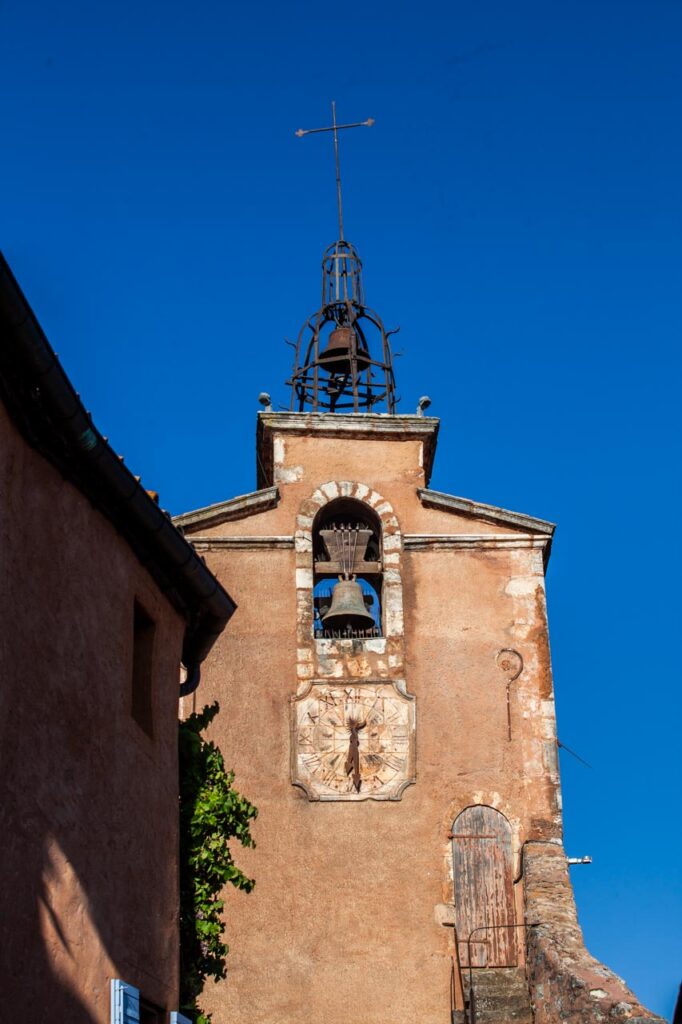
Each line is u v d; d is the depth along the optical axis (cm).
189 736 1736
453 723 2528
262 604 2580
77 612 1337
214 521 2616
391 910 2414
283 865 2431
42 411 1262
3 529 1184
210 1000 2348
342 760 2495
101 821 1337
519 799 2488
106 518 1429
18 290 1146
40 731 1226
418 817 2470
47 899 1199
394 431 2698
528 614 2598
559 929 2305
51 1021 1180
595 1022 2036
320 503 2647
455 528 2647
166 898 1505
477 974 2377
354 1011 2355
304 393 2873
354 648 2564
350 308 2892
